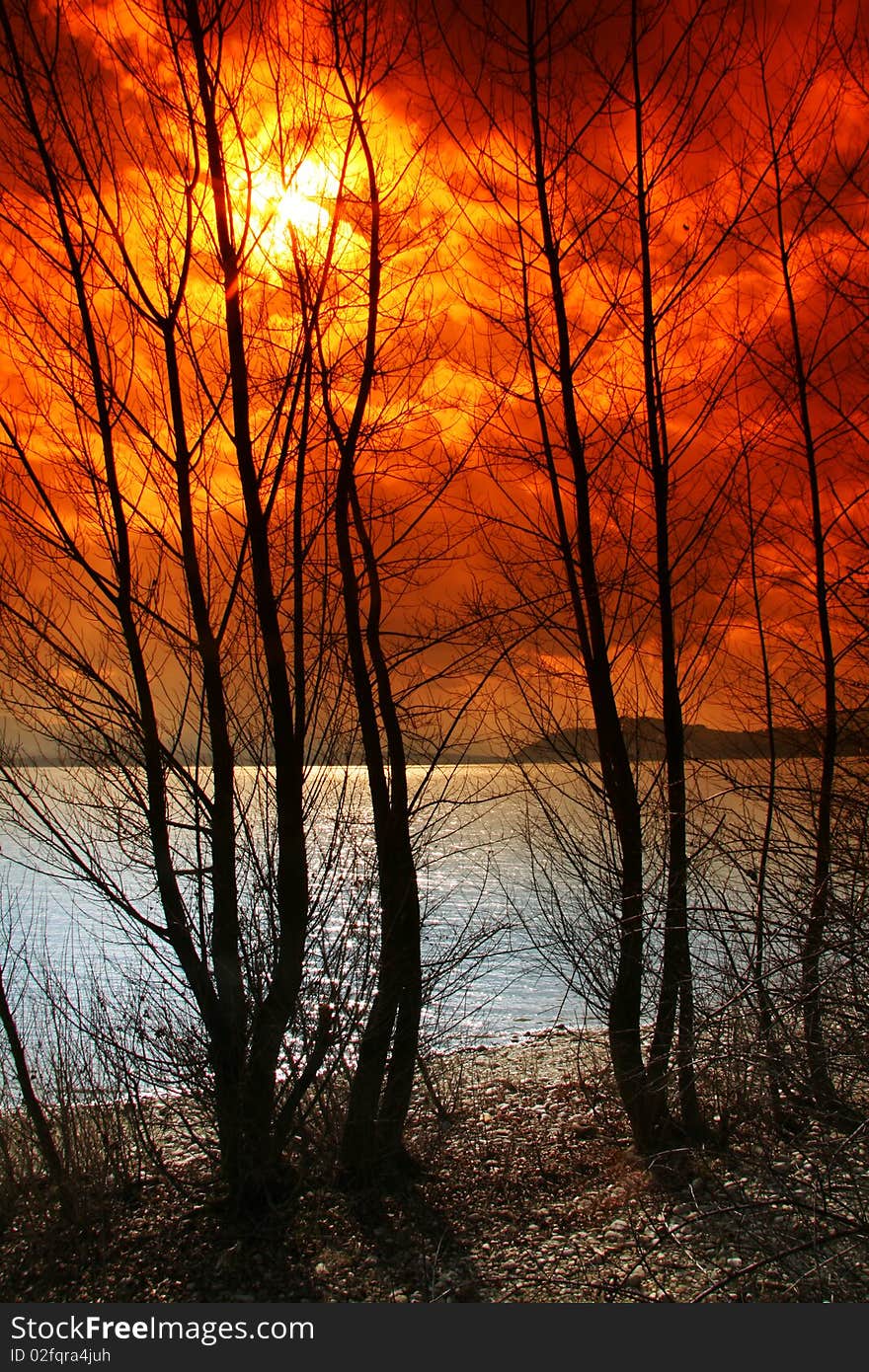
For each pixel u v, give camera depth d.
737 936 7.13
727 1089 7.96
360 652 8.74
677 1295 6.35
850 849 6.96
